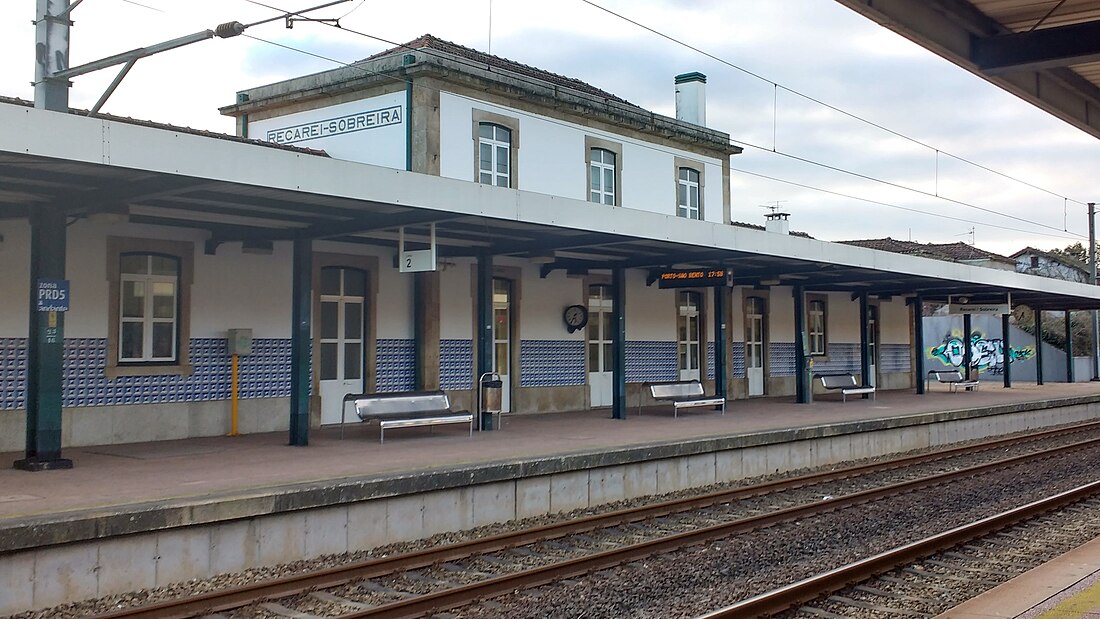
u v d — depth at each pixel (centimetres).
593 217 1338
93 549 756
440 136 1753
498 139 1870
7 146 766
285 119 2005
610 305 2105
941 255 4144
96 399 1266
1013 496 1270
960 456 1720
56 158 796
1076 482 1408
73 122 806
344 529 927
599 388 2069
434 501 1011
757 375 2558
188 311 1365
